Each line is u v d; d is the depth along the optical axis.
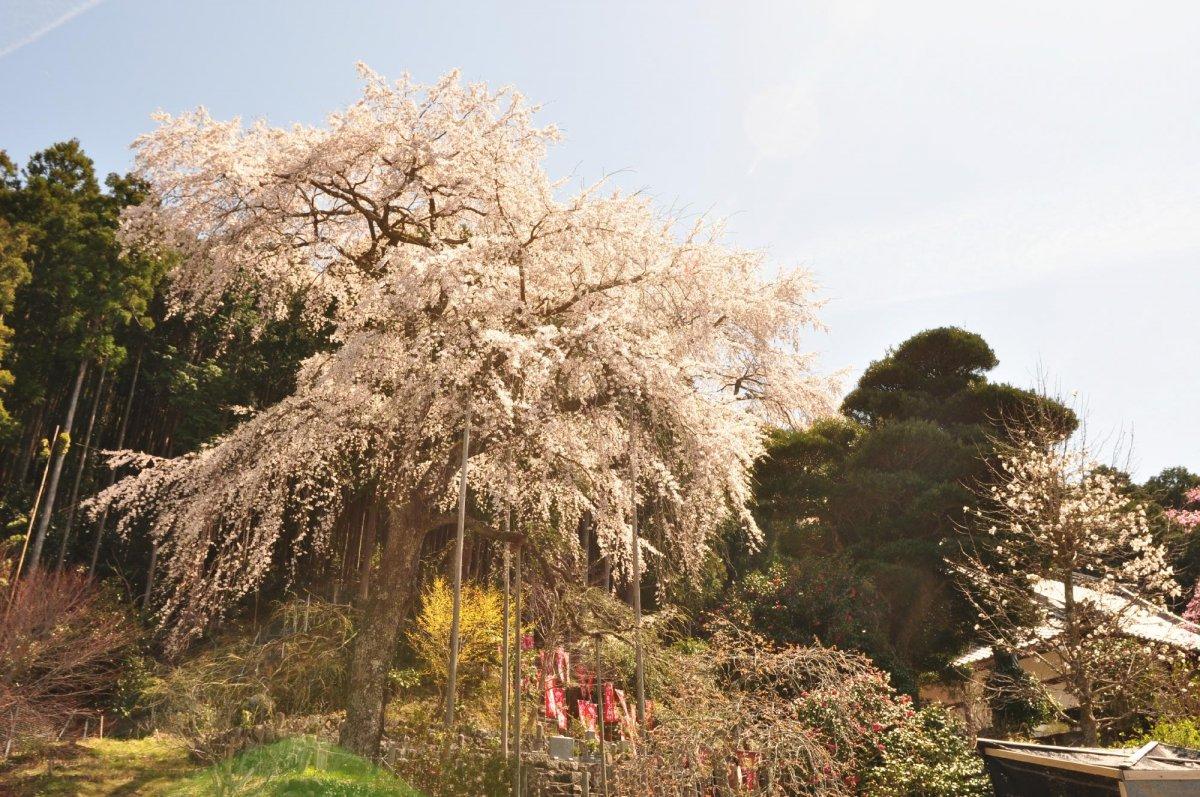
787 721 6.15
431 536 15.30
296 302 12.47
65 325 17.11
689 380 9.30
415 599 13.26
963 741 8.21
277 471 9.50
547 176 10.05
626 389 8.42
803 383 11.52
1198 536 17.55
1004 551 11.86
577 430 9.18
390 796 6.56
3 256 16.58
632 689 9.73
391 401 9.27
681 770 5.75
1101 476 10.79
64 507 17.70
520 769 6.73
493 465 9.49
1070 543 10.31
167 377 18.58
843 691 7.36
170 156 9.57
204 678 9.83
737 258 10.91
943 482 16.69
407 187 10.00
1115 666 9.80
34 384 17.50
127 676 12.78
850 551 16.06
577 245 9.73
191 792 7.51
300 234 10.62
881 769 7.80
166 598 15.91
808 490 18.62
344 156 9.69
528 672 11.01
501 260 9.52
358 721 8.25
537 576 9.51
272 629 13.43
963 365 22.61
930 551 15.44
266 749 7.63
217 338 19.31
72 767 9.48
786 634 12.94
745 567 16.70
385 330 8.97
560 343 8.97
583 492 10.41
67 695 11.63
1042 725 12.23
